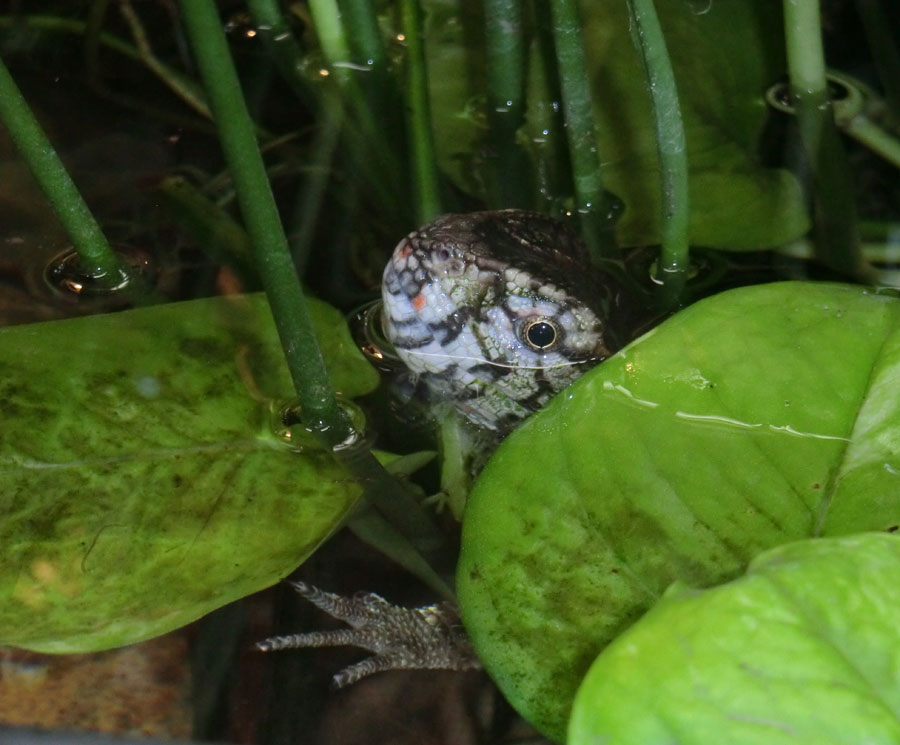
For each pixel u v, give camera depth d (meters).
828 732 0.28
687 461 0.33
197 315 0.36
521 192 0.42
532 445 0.33
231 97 0.31
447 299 0.38
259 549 0.33
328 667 0.34
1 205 0.41
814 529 0.32
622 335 0.39
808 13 0.41
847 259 0.41
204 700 0.33
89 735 0.31
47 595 0.32
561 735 0.31
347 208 0.42
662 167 0.37
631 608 0.32
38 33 0.47
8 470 0.33
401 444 0.37
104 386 0.35
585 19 0.42
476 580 0.32
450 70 0.44
